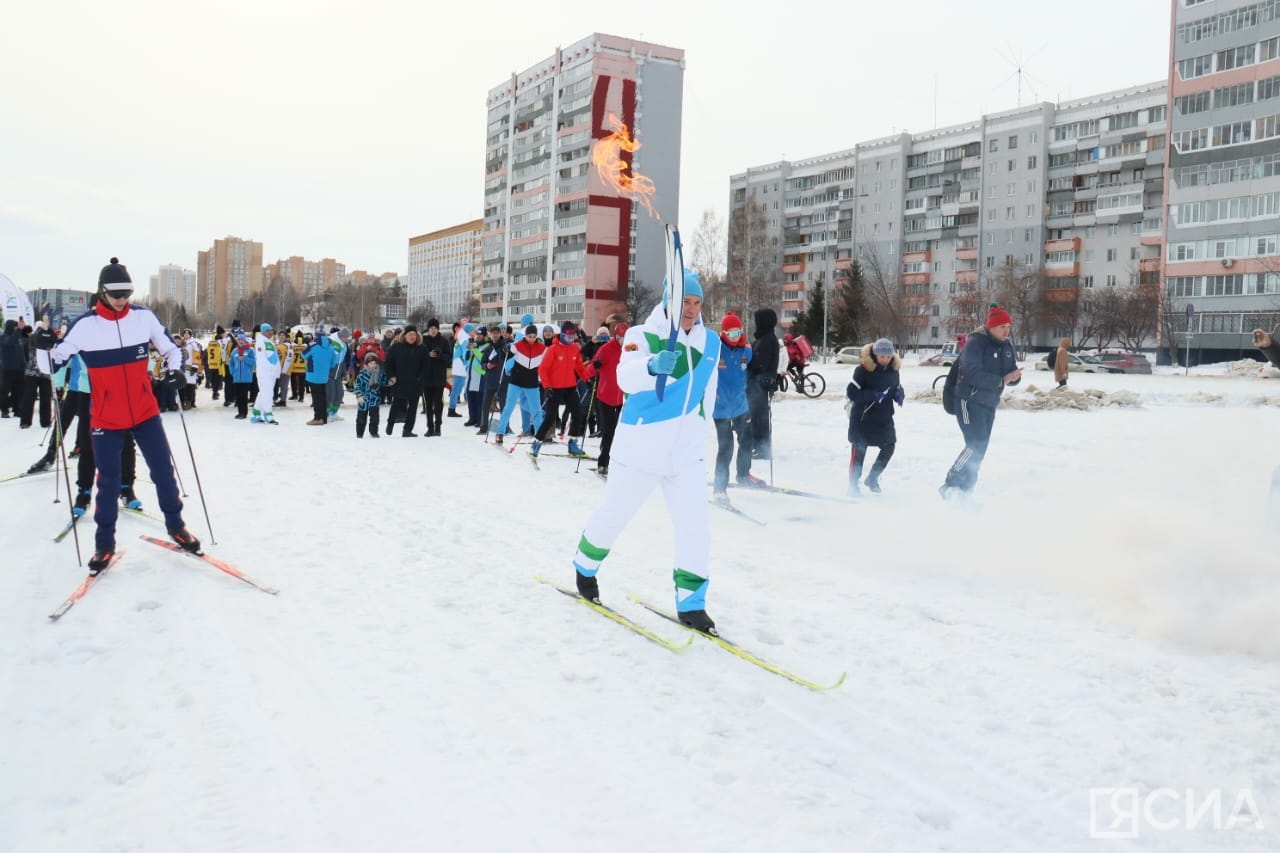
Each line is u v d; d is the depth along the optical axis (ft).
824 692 12.36
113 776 9.67
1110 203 229.04
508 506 26.05
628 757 10.34
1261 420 44.09
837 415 57.06
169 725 10.96
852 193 288.92
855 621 15.55
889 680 12.85
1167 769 10.21
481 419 49.78
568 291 262.06
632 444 15.15
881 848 8.56
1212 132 169.07
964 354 26.18
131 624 14.71
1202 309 171.63
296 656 13.39
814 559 19.97
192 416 59.16
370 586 17.28
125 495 23.56
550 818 8.97
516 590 17.06
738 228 251.39
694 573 14.82
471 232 463.01
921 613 16.02
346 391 81.51
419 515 24.41
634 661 13.46
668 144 251.60
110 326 17.43
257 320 425.69
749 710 11.76
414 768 9.98
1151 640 14.55
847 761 10.37
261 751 10.32
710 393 15.20
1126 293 205.67
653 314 15.02
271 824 8.78
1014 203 248.11
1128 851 8.59
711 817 9.05
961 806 9.41
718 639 14.35
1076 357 128.06
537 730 11.00
